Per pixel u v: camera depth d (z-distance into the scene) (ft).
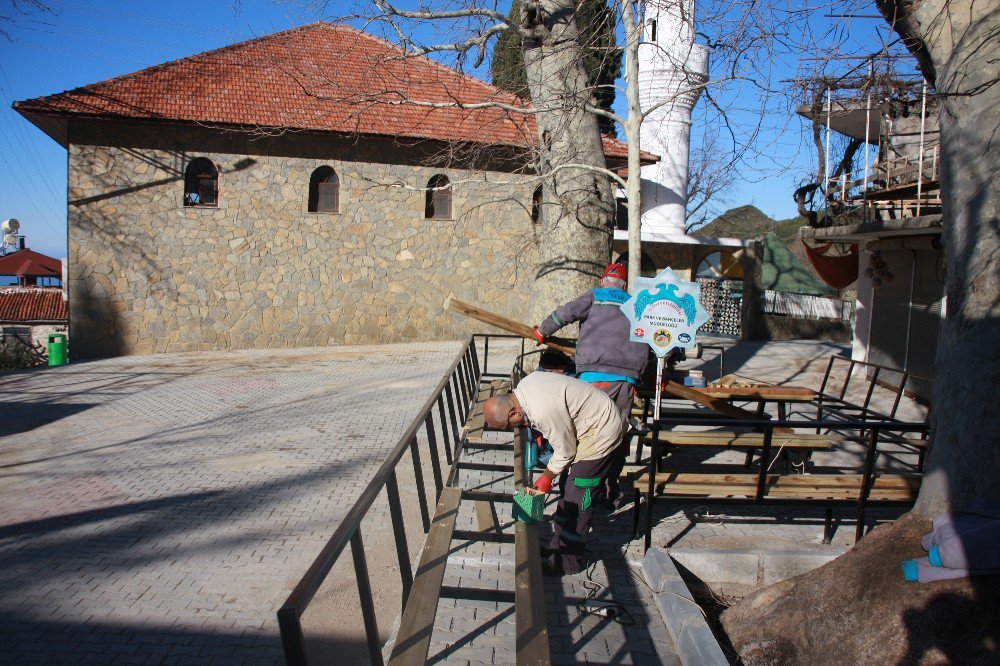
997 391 13.70
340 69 58.59
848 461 24.71
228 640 13.61
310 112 58.80
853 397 39.68
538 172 30.07
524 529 13.94
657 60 41.63
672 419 16.47
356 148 60.29
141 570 16.79
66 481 24.35
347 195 60.44
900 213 38.50
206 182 58.75
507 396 14.47
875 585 13.29
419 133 58.03
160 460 26.78
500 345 58.95
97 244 55.93
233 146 58.03
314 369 48.83
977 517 13.09
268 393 40.75
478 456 24.32
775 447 21.11
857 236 39.40
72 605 14.99
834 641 13.21
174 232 57.26
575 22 28.04
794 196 35.24
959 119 15.53
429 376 45.19
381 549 17.99
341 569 16.58
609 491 19.25
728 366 51.06
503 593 13.33
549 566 15.66
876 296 44.14
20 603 15.06
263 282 59.11
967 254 14.85
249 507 21.17
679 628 12.99
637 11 25.91
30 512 21.12
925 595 12.53
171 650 13.24
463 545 16.66
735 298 85.05
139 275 56.75
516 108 27.94
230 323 58.59
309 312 60.13
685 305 16.51
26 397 40.68
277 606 15.03
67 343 55.83
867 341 45.24
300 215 59.57
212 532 19.20
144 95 57.16
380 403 37.19
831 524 18.04
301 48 59.36
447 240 62.39
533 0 27.94
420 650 9.46
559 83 27.91
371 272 61.21
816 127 29.99
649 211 68.28
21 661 12.79
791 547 17.33
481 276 63.10
